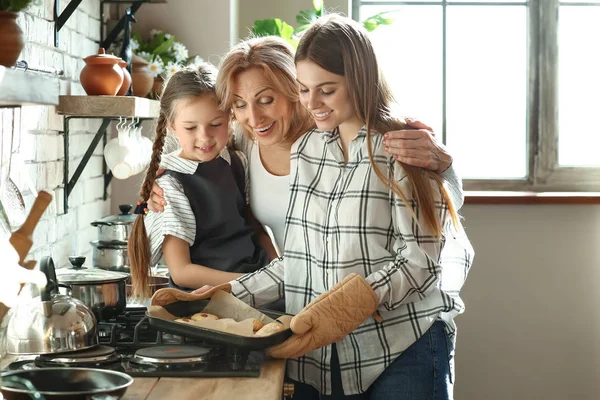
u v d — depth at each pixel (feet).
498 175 13.03
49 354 5.24
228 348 5.66
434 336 6.04
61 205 8.13
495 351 12.35
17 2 4.62
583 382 12.35
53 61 7.72
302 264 6.22
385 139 5.84
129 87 8.85
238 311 5.98
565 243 12.26
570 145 12.96
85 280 6.07
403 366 5.96
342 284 5.61
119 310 6.29
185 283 6.88
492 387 12.37
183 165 7.00
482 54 12.94
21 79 4.08
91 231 9.57
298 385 6.44
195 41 10.69
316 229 6.11
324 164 6.19
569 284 12.28
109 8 10.39
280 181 6.99
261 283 6.35
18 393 4.11
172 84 6.83
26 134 6.84
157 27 10.66
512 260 12.27
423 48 12.94
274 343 5.31
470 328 12.35
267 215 7.08
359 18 12.95
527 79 12.90
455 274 6.48
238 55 6.53
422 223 5.80
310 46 5.78
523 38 12.91
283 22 11.71
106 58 7.83
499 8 12.87
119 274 6.39
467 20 12.91
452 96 12.98
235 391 4.71
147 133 10.52
